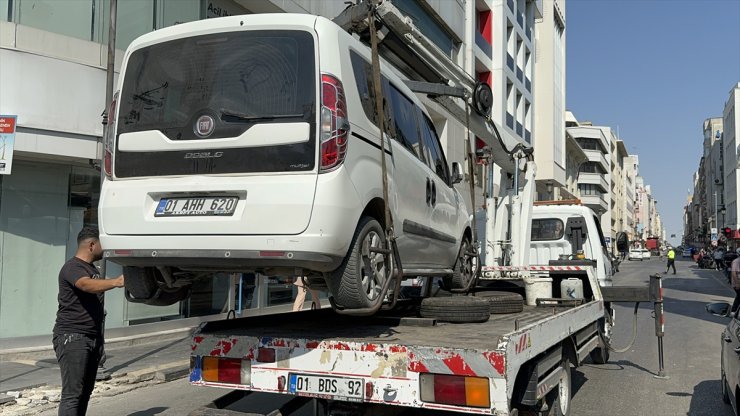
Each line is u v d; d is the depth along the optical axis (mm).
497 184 10016
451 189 6414
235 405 4535
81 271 4547
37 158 10070
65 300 4574
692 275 39719
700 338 11812
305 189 3684
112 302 10953
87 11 10508
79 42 10141
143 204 3990
